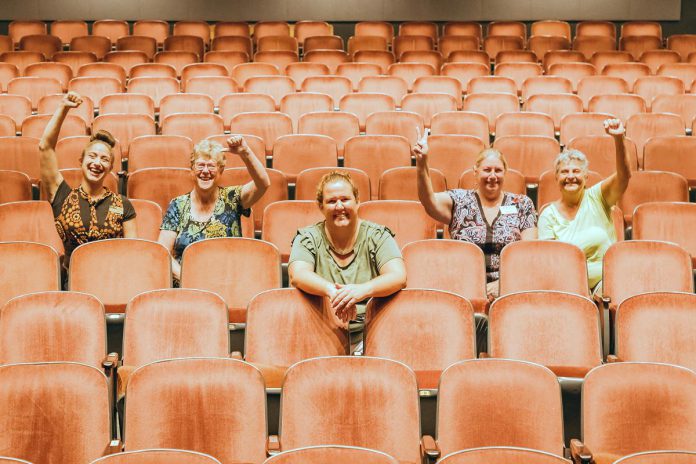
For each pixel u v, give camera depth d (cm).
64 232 335
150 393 227
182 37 767
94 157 331
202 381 229
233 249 316
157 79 605
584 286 318
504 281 319
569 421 254
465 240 337
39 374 227
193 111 553
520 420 229
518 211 340
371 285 258
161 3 912
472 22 825
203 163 328
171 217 337
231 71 707
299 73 666
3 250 312
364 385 231
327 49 761
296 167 466
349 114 511
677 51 771
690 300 276
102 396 227
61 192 339
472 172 420
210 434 228
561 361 272
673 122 512
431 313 268
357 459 196
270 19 920
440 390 231
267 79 614
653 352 275
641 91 616
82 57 704
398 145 463
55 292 270
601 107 562
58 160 456
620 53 717
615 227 371
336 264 272
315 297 272
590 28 827
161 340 269
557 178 342
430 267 322
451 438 229
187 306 271
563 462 195
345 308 254
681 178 416
